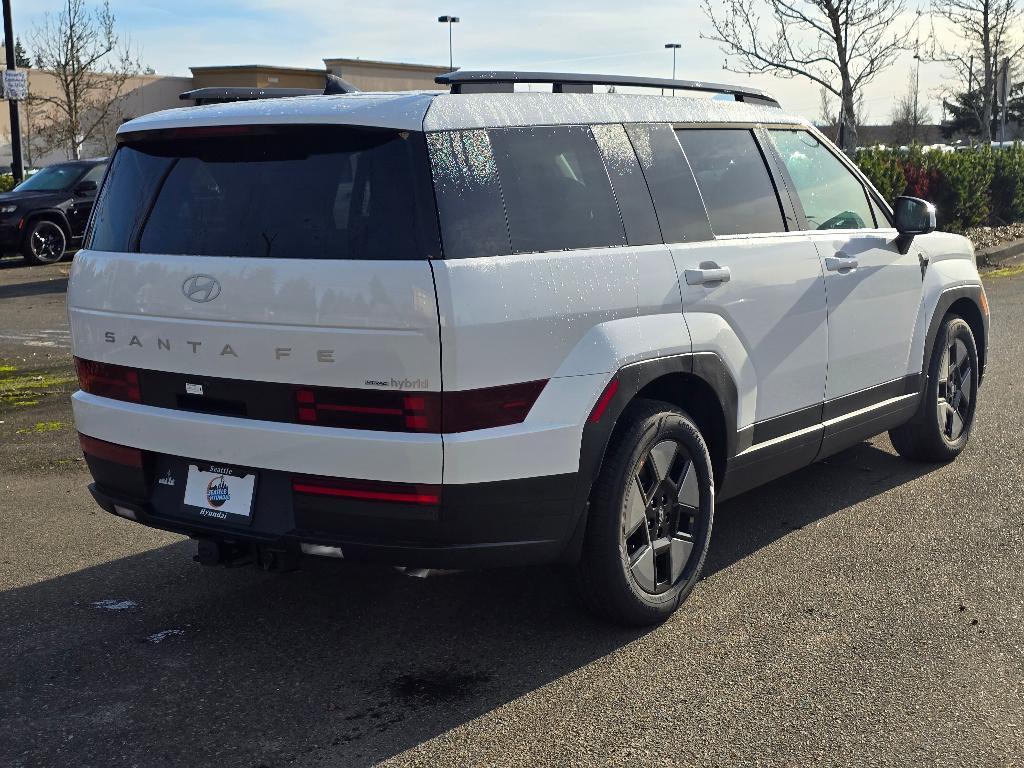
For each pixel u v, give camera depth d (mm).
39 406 8242
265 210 3646
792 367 4777
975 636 3986
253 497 3717
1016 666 3744
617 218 4031
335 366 3484
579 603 4117
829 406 5090
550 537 3752
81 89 36750
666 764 3168
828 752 3219
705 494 4309
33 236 18594
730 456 4492
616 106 4238
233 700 3613
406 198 3459
